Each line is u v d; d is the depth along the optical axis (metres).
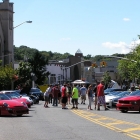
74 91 34.78
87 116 25.47
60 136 15.20
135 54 81.88
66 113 28.62
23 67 68.88
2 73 57.97
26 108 26.08
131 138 14.36
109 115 26.25
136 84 91.88
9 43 85.12
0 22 81.12
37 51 100.75
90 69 157.62
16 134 16.03
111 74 149.50
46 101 37.91
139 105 28.22
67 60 163.38
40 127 18.72
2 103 25.56
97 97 32.84
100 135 15.40
